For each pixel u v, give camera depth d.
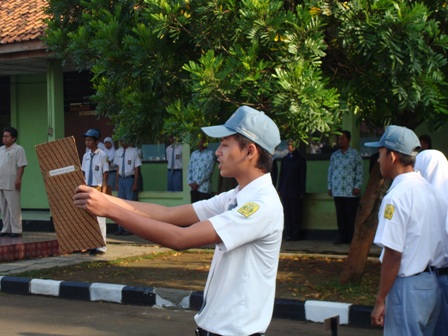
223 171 3.95
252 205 3.80
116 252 14.81
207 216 4.26
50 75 17.81
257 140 3.89
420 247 5.36
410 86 8.79
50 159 3.69
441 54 9.02
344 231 15.29
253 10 8.53
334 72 9.87
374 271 11.96
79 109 19.88
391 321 5.39
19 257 13.94
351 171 15.01
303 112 8.33
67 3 11.11
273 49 8.77
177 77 9.67
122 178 17.64
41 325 9.43
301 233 16.09
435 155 6.01
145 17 9.23
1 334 8.90
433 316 5.52
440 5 9.34
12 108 20.09
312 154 16.75
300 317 9.66
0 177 15.97
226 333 3.78
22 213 19.38
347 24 8.77
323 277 11.80
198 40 9.14
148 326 9.38
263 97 8.95
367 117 10.45
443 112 9.24
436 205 5.48
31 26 17.28
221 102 9.16
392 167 5.54
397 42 8.68
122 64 9.96
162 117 9.89
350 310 9.31
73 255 14.47
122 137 10.20
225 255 3.83
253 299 3.80
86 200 3.61
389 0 8.69
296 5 9.46
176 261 13.91
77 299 11.15
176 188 18.00
